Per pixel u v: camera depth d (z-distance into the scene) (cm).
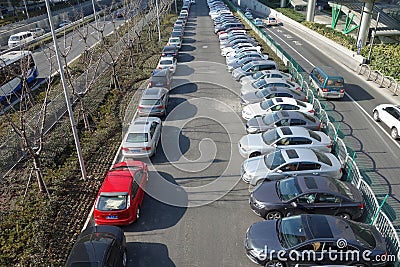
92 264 852
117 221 1077
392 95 2169
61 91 2153
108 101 2111
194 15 5912
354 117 1855
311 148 1429
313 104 1942
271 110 1770
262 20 5194
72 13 5375
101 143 1633
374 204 1078
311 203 1092
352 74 2605
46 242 1053
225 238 1055
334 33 3847
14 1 5594
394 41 3578
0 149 1405
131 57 2830
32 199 1242
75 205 1216
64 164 1460
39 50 3441
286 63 2784
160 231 1091
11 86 2019
